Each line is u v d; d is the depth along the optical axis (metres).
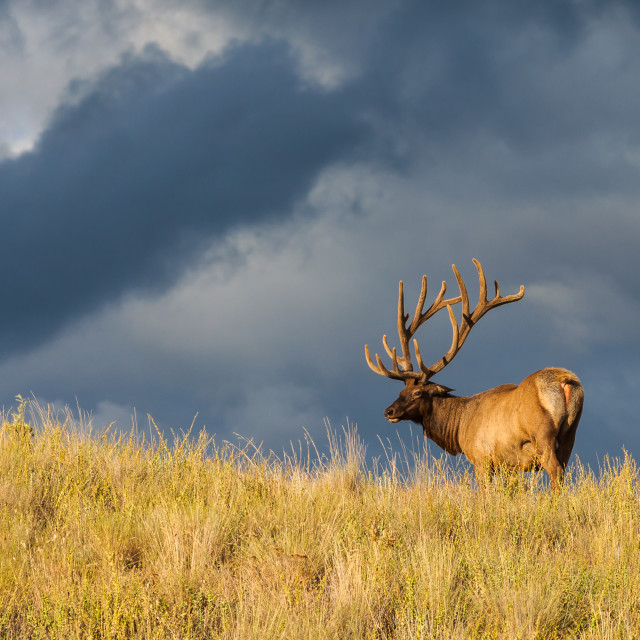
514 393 34.06
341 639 18.28
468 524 26.25
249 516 26.47
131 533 24.61
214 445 33.28
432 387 37.94
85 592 19.38
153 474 31.47
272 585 21.09
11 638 18.00
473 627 18.36
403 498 28.45
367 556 22.36
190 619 18.39
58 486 28.69
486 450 35.25
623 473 29.25
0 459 30.88
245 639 17.77
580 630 18.86
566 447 33.31
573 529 26.50
